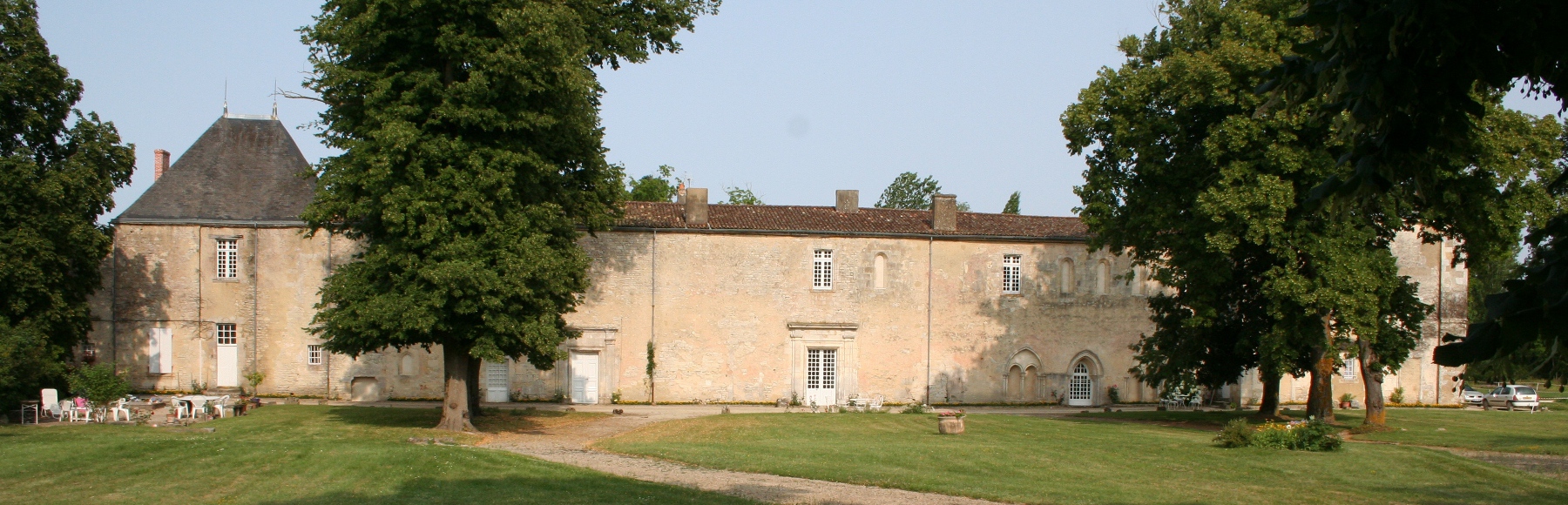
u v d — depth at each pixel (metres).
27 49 31.17
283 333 41.53
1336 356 29.05
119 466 18.58
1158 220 30.05
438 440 26.25
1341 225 26.94
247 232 41.62
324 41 26.91
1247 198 26.05
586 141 30.73
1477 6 4.67
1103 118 31.70
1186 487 18.17
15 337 28.48
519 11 25.06
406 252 26.62
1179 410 41.19
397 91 26.72
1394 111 5.31
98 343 40.47
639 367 42.41
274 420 30.66
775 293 43.41
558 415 35.50
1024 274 45.12
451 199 26.12
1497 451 25.86
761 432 28.47
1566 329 4.18
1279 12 27.22
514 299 27.20
